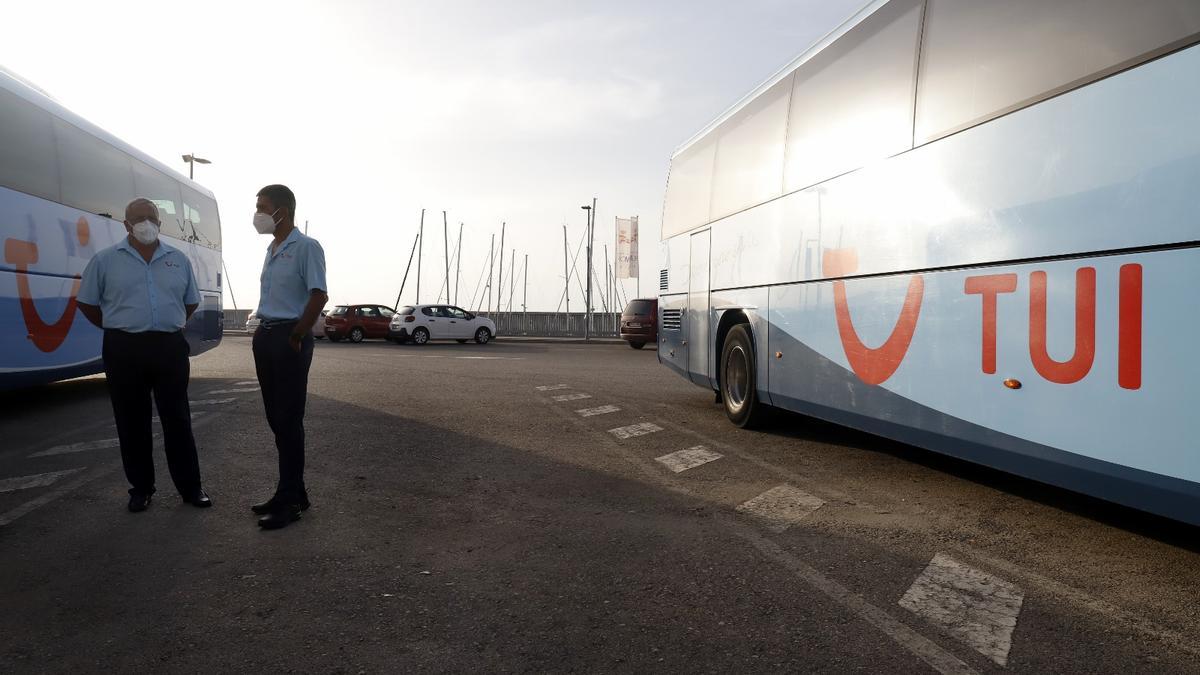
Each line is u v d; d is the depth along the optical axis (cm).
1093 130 410
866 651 312
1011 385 462
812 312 708
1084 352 411
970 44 513
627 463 694
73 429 838
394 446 756
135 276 500
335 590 375
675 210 1140
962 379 505
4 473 622
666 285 1173
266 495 556
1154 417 372
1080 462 416
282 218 496
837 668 296
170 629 327
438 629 330
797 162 745
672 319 1138
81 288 499
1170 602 370
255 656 302
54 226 970
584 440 810
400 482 607
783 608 357
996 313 476
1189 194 356
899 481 631
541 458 711
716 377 956
